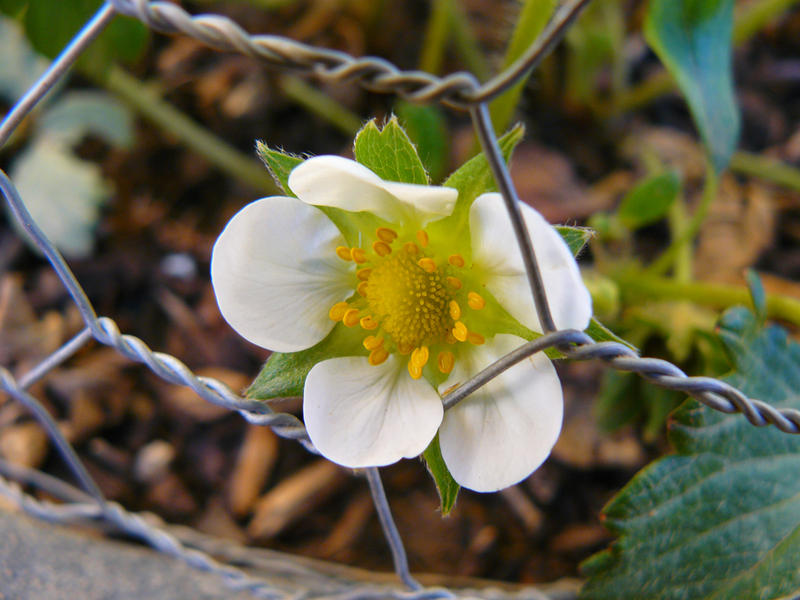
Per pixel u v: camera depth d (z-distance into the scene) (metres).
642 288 0.10
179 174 0.13
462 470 0.06
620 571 0.07
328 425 0.06
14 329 0.11
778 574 0.07
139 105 0.12
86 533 0.09
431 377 0.06
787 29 0.15
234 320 0.06
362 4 0.14
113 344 0.06
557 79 0.14
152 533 0.08
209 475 0.11
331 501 0.11
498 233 0.06
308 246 0.06
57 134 0.12
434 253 0.06
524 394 0.06
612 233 0.11
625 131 0.14
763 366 0.08
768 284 0.13
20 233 0.12
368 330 0.06
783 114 0.14
